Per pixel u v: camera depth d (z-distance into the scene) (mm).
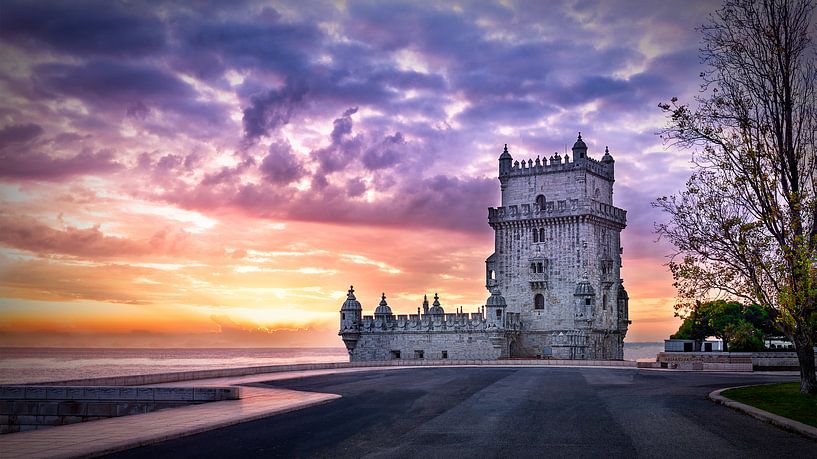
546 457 24406
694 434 29094
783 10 43531
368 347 116750
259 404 40781
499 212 115250
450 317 111250
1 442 27469
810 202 40531
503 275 114438
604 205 114375
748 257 43031
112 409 43906
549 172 113438
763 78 43500
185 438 29031
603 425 31812
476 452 25391
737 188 42875
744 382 56562
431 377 65438
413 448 26266
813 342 42094
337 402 42594
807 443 26969
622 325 117312
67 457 24172
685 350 88562
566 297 109500
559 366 90375
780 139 42781
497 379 61750
